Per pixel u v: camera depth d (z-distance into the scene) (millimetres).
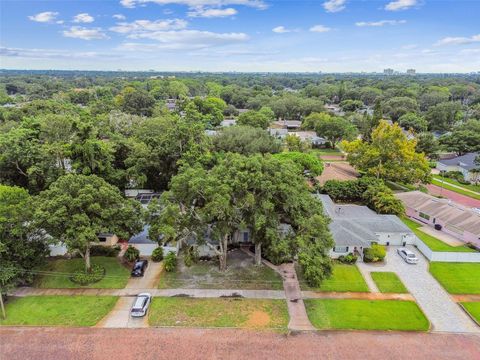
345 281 28953
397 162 52469
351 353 21188
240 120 89000
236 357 20750
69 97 135000
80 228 25656
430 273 30547
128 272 29578
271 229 27234
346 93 168125
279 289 27703
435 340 22422
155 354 20875
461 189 55844
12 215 26000
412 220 42938
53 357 20531
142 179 44031
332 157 77875
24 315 24062
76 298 26094
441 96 136250
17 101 135250
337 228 33562
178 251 33156
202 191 27562
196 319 24047
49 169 39688
